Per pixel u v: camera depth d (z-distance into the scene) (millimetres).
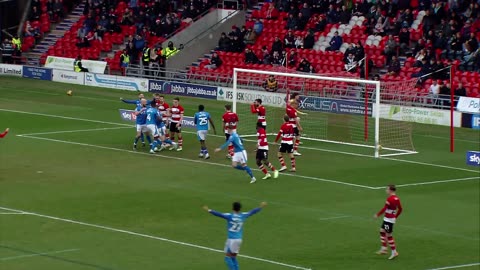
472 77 141500
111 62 171625
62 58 171750
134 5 178625
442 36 147375
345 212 85562
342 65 153125
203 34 170000
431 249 74875
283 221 82125
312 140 121375
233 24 171625
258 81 153625
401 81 140125
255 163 107062
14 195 89188
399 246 75500
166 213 83875
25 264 68125
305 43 159375
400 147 118375
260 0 176000
